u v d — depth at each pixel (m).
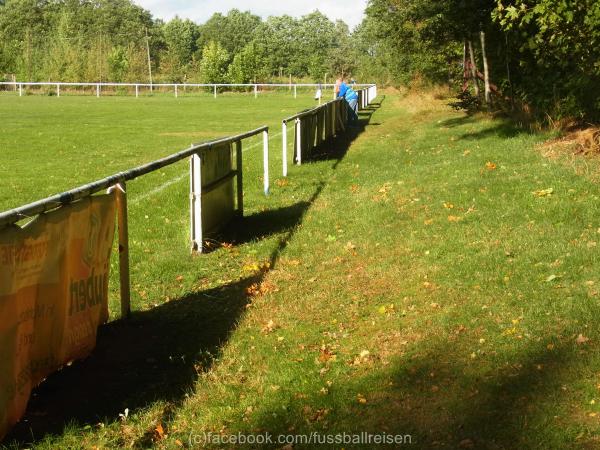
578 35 12.59
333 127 21.34
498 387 4.37
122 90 58.09
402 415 4.23
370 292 6.55
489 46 20.75
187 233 9.18
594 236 7.25
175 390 4.91
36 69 65.38
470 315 5.55
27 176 14.45
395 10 34.09
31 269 4.41
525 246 7.16
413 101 36.53
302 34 113.00
